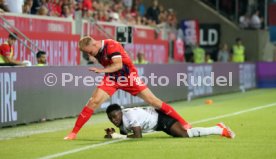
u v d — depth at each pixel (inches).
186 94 2317.9
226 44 3398.1
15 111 1454.2
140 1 2997.0
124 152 995.3
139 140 1131.3
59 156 962.1
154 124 1141.7
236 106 2009.1
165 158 935.7
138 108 1141.1
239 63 2832.2
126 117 1130.7
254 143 1098.1
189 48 3080.7
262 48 3412.9
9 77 1424.7
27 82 1496.1
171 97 2212.1
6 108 1417.3
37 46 1899.6
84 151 1011.9
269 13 3496.6
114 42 1147.3
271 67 3102.9
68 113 1674.5
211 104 2113.7
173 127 1147.3
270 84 3102.9
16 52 1851.6
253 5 3464.6
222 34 3395.7
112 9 2623.0
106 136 1186.6
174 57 2844.5
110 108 1125.7
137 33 2576.3
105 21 2455.7
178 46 2854.3
